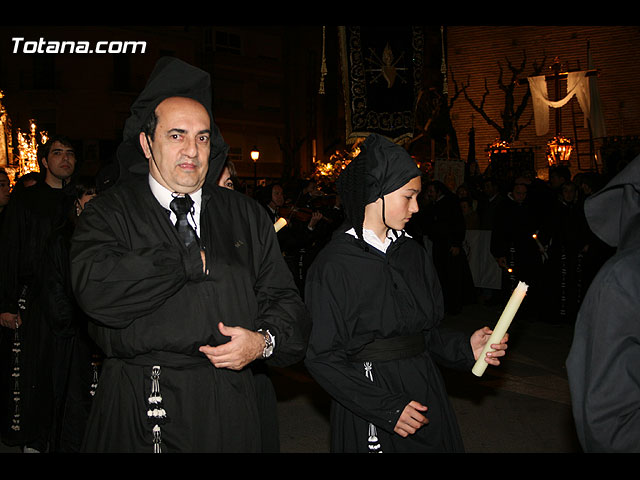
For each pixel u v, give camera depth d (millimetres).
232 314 2072
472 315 9266
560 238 8500
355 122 6160
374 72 6160
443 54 6832
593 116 21781
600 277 1520
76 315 3404
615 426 1436
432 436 2436
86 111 30828
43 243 4102
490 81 24344
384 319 2416
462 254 9484
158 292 1906
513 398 5316
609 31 22375
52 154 4215
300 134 38406
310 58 38375
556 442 4336
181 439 1999
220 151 2336
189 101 2109
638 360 1449
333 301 2395
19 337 4012
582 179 8516
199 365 2059
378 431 2418
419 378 2451
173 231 2041
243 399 2125
